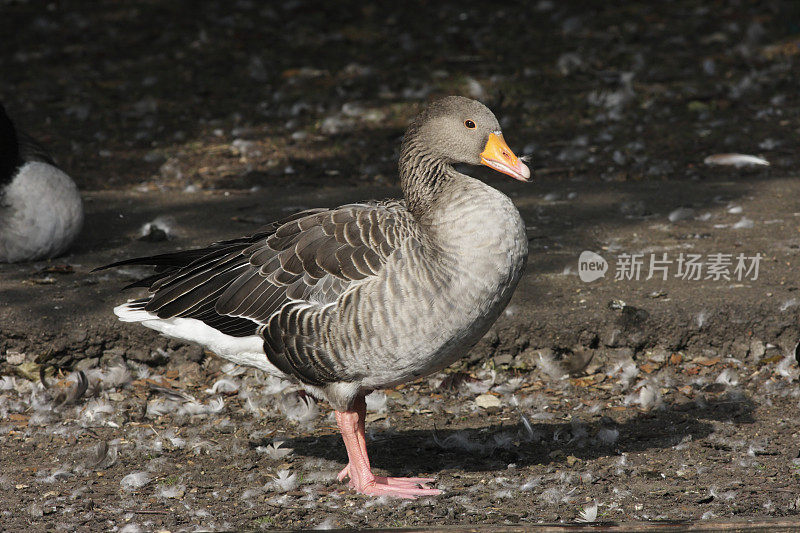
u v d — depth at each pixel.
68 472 8.95
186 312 8.51
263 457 9.41
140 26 29.14
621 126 20.44
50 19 30.05
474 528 7.53
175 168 18.53
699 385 10.82
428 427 10.11
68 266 13.02
